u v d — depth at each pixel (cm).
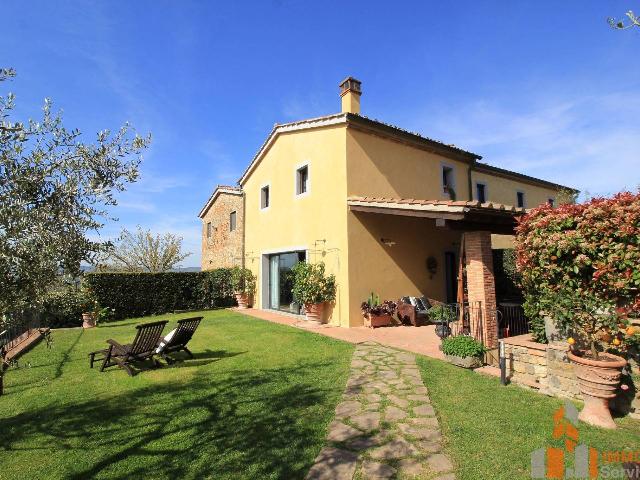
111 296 1518
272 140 1480
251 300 1681
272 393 545
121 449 400
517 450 368
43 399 561
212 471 349
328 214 1170
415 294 1239
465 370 631
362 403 495
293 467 349
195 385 600
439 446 378
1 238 248
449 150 1434
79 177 294
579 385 446
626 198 455
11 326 288
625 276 443
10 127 262
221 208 2047
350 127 1148
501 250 1384
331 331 1010
